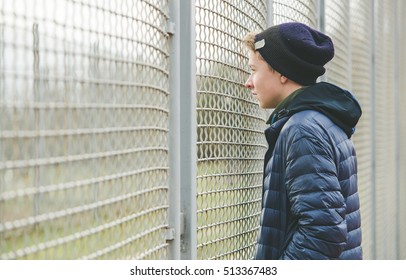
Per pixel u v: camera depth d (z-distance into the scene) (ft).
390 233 29.37
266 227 9.53
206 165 10.16
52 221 5.83
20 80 5.36
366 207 22.84
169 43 9.04
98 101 6.67
